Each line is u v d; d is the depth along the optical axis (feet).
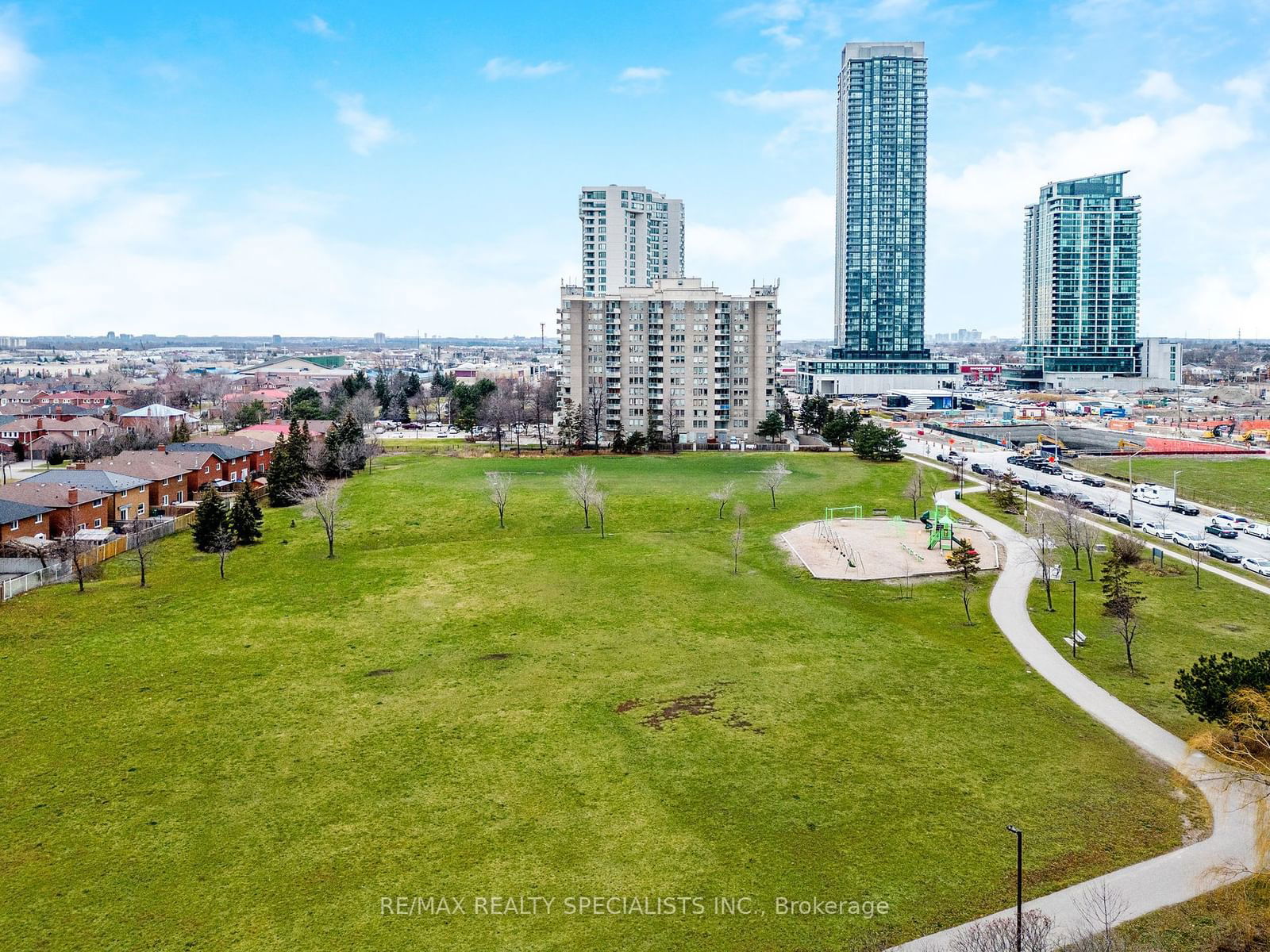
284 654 282.15
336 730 230.07
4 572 365.40
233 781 205.26
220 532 401.29
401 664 274.16
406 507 496.64
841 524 467.11
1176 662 277.44
